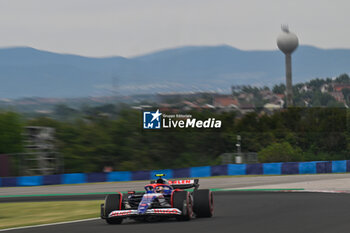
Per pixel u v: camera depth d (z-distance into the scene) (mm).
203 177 159000
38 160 168250
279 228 38969
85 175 144625
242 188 107438
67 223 49531
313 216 47719
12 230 44031
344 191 89438
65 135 192500
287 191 93562
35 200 92875
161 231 38562
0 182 138000
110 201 46688
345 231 36281
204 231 38062
